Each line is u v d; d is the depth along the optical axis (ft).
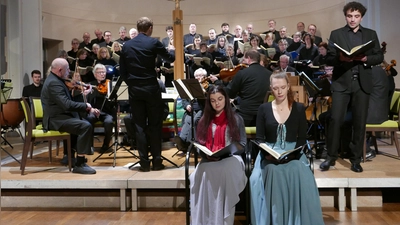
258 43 22.22
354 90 11.75
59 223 10.48
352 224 9.95
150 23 12.64
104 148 16.80
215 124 10.09
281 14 30.45
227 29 26.43
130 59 12.21
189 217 9.82
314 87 12.69
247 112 12.51
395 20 22.18
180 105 17.99
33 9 23.97
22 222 10.62
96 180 11.60
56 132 12.96
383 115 13.69
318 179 11.09
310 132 18.08
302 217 9.00
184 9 32.35
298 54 23.41
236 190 9.20
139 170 12.86
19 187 11.84
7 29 22.82
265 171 9.47
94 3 30.25
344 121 12.85
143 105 12.59
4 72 22.88
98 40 26.63
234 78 12.78
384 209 11.21
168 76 21.98
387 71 17.24
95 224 10.35
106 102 16.76
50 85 12.71
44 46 29.12
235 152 9.50
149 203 11.85
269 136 10.18
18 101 18.70
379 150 15.96
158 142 12.82
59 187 11.73
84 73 21.48
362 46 10.39
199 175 9.41
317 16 28.37
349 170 12.14
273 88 10.05
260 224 9.26
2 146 20.18
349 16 11.53
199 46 22.81
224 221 9.18
